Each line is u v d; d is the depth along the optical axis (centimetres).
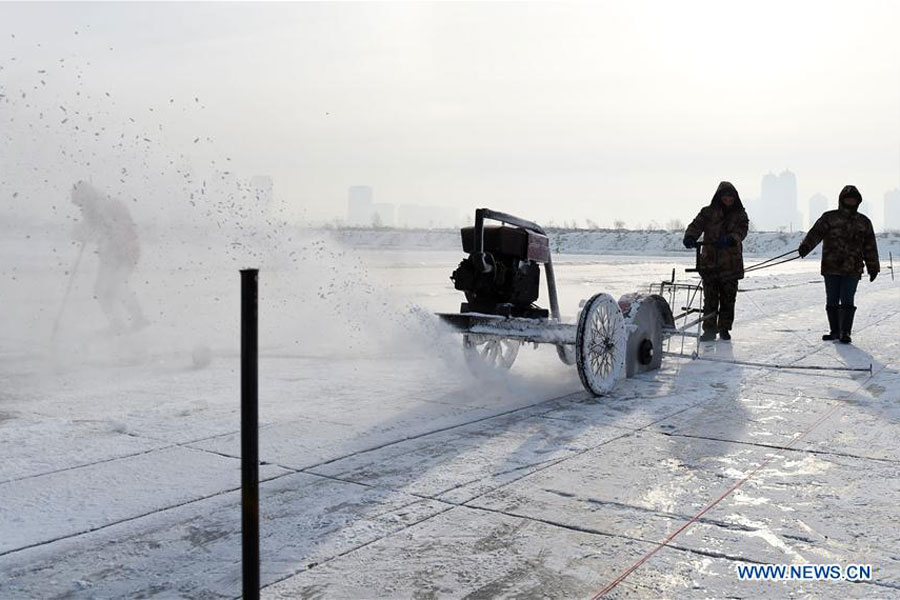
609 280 2267
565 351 723
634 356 698
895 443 470
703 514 348
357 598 266
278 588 273
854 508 356
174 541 317
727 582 280
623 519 341
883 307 1457
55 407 555
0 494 369
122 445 454
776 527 333
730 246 940
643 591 273
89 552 305
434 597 267
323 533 324
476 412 548
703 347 899
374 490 378
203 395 600
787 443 469
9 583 279
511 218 637
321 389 630
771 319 1234
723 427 508
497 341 712
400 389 632
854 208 918
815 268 4353
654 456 439
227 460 425
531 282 664
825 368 730
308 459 429
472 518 341
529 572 288
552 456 437
